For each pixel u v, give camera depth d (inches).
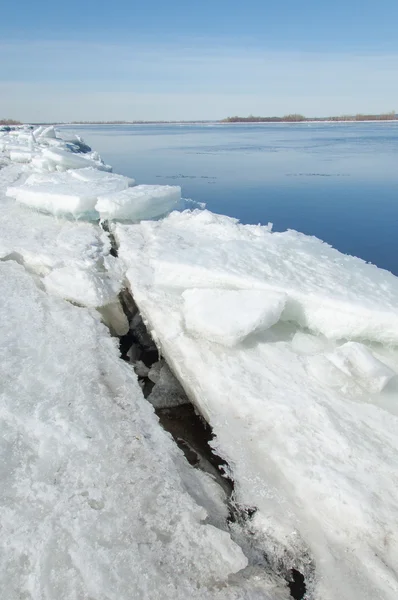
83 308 326.3
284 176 1170.0
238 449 205.5
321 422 207.2
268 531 175.3
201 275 304.7
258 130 4160.9
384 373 222.7
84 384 241.8
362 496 173.6
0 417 217.3
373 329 251.9
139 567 154.5
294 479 186.9
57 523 168.6
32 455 199.3
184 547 162.6
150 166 1413.6
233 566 159.6
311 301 266.8
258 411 218.4
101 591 147.4
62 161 812.0
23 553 159.0
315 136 2800.2
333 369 231.5
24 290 344.2
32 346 274.7
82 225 489.1
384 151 1696.6
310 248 341.7
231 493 195.0
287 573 165.0
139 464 194.9
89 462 194.7
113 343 287.1
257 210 826.8
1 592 147.5
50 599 145.4
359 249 620.1
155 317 295.0
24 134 1465.3
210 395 234.7
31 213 530.9
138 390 244.1
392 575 152.3
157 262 322.0
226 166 1386.6
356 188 995.9
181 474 196.9
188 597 148.7
